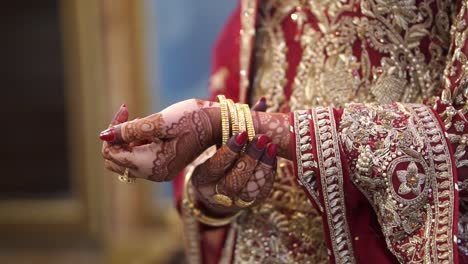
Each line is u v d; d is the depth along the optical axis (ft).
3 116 9.98
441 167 3.17
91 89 9.25
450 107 3.23
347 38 3.58
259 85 3.86
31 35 9.62
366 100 3.55
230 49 4.11
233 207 3.50
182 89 9.01
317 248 3.71
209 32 8.82
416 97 3.54
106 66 9.06
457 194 3.15
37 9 9.52
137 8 8.78
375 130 3.22
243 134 3.20
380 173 3.18
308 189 3.29
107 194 9.48
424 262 3.14
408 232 3.20
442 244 3.13
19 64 9.77
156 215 9.27
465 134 3.21
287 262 3.76
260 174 3.27
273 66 3.81
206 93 8.99
